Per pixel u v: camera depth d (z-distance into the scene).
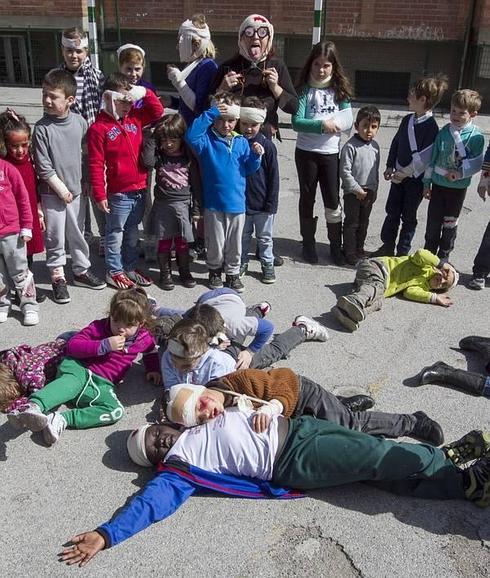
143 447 3.07
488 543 2.77
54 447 3.30
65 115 4.53
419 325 4.53
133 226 4.93
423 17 11.18
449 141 5.02
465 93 4.91
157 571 2.61
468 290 5.09
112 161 4.68
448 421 3.52
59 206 4.64
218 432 2.97
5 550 2.69
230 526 2.82
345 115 5.17
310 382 3.37
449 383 3.83
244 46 4.98
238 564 2.64
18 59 12.55
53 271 4.75
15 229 4.25
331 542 2.76
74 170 4.63
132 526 2.75
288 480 2.95
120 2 11.93
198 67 5.28
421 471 2.95
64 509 2.91
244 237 5.02
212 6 11.68
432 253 5.36
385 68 11.80
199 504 2.93
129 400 3.67
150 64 12.44
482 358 4.12
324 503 2.96
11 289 4.57
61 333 4.32
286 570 2.62
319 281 5.20
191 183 4.86
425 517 2.90
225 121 4.57
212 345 3.48
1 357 3.55
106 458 3.23
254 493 2.96
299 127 5.10
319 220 6.59
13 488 3.03
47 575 2.58
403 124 5.25
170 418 3.05
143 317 3.53
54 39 12.28
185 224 4.82
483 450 3.04
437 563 2.67
